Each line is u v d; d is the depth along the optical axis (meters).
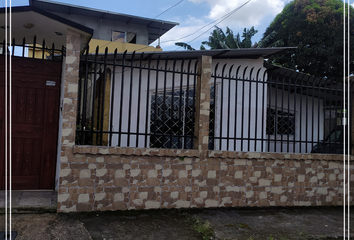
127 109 7.11
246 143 7.37
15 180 4.31
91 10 17.72
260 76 7.64
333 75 16.42
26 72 4.39
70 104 3.84
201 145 4.49
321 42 16.02
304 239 3.60
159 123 7.23
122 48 16.75
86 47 3.99
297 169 5.03
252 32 19.03
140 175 4.16
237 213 4.37
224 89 7.36
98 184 3.94
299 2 17.58
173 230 3.56
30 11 3.64
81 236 3.17
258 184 4.79
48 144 4.48
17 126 4.32
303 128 10.23
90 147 3.87
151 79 7.27
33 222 3.39
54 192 4.38
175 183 4.34
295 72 8.47
